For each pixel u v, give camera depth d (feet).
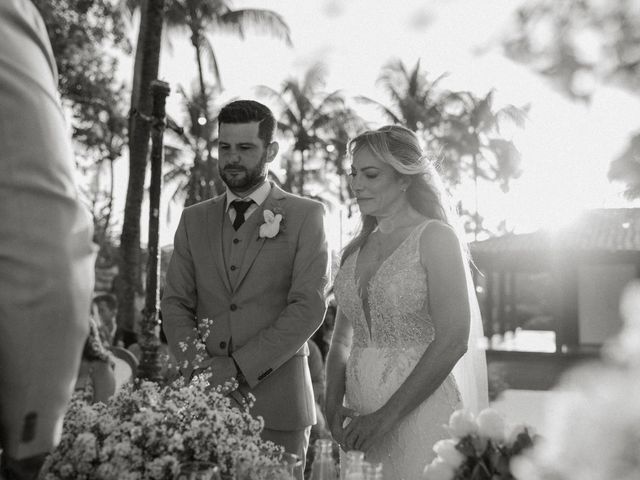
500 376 59.57
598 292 94.43
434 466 4.95
